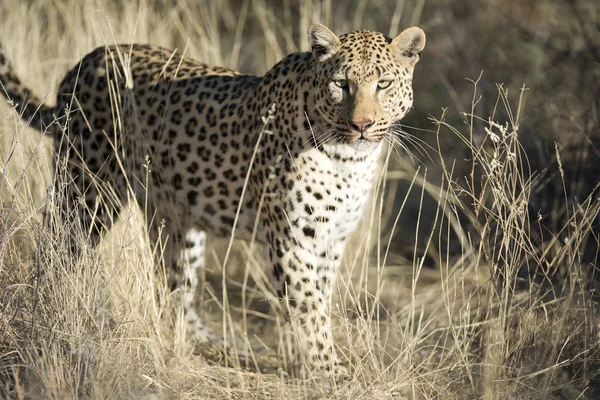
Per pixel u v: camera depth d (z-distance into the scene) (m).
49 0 13.38
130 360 7.65
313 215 8.29
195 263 9.73
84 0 12.66
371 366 8.29
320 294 8.46
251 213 8.91
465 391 8.02
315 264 8.48
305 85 8.20
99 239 9.37
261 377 8.36
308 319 8.37
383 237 12.75
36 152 8.27
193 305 9.75
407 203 13.94
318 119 8.10
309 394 7.97
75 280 7.93
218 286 11.35
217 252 11.73
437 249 12.40
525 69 14.09
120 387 7.18
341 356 9.25
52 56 13.07
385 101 7.99
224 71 9.35
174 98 9.15
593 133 11.29
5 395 6.93
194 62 9.52
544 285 9.64
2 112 11.55
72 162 9.16
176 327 8.74
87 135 9.34
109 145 9.23
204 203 9.10
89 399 7.05
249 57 16.16
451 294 10.53
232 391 7.99
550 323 8.59
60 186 8.52
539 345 8.45
